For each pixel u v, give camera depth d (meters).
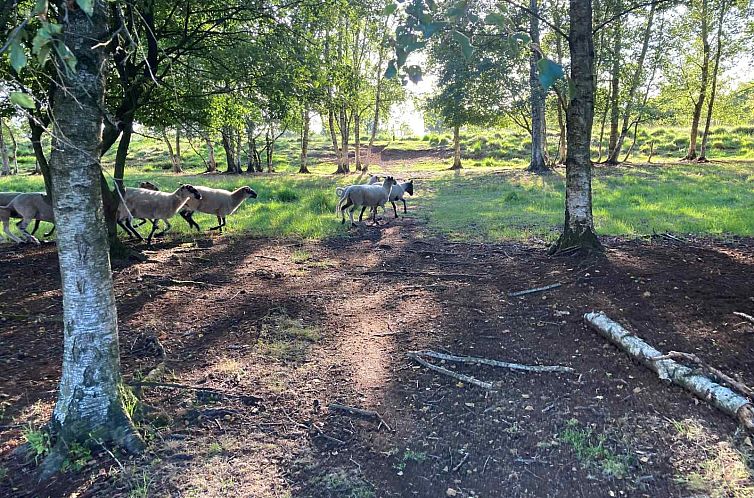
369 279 7.21
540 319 5.24
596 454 3.10
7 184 20.00
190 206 10.54
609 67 22.70
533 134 23.48
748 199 12.84
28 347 4.81
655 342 4.50
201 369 4.35
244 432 3.39
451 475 2.98
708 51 24.14
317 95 8.20
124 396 3.36
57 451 3.02
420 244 9.45
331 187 19.53
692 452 3.06
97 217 3.13
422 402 3.81
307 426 3.48
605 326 4.68
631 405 3.62
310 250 9.17
